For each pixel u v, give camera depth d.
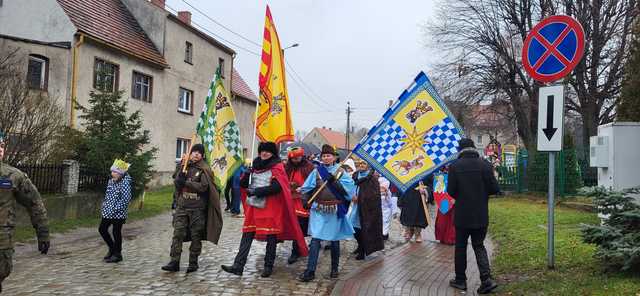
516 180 21.53
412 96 7.17
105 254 8.64
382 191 10.66
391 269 7.47
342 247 9.69
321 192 6.84
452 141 6.97
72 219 12.44
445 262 8.05
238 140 8.16
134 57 21.72
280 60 8.27
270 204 6.90
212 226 7.14
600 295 4.82
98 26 20.62
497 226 11.46
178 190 7.25
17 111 11.38
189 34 26.19
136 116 14.74
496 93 28.81
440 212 10.05
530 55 6.42
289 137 8.21
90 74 19.25
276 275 7.08
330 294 6.06
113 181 7.96
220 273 7.12
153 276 6.88
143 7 24.31
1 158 4.24
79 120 18.25
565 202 14.88
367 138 7.23
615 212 5.83
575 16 25.55
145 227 12.40
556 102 6.24
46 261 7.95
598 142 8.26
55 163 12.42
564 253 6.92
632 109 8.94
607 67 24.67
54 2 18.53
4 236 4.08
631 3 22.20
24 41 16.78
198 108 27.25
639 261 5.24
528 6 27.34
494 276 6.64
